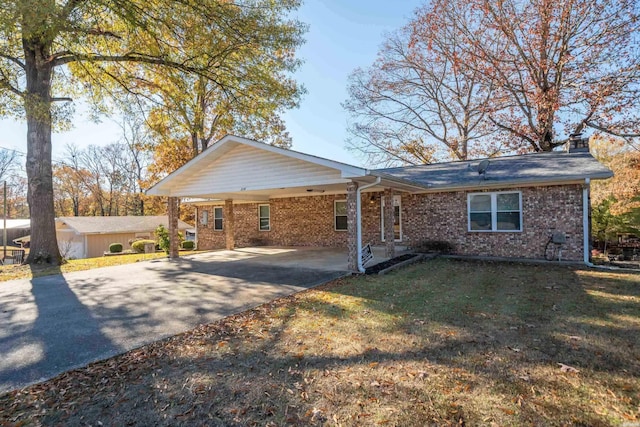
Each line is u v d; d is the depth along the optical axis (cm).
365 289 680
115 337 439
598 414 251
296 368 338
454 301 572
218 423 253
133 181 3784
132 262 1192
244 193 1477
